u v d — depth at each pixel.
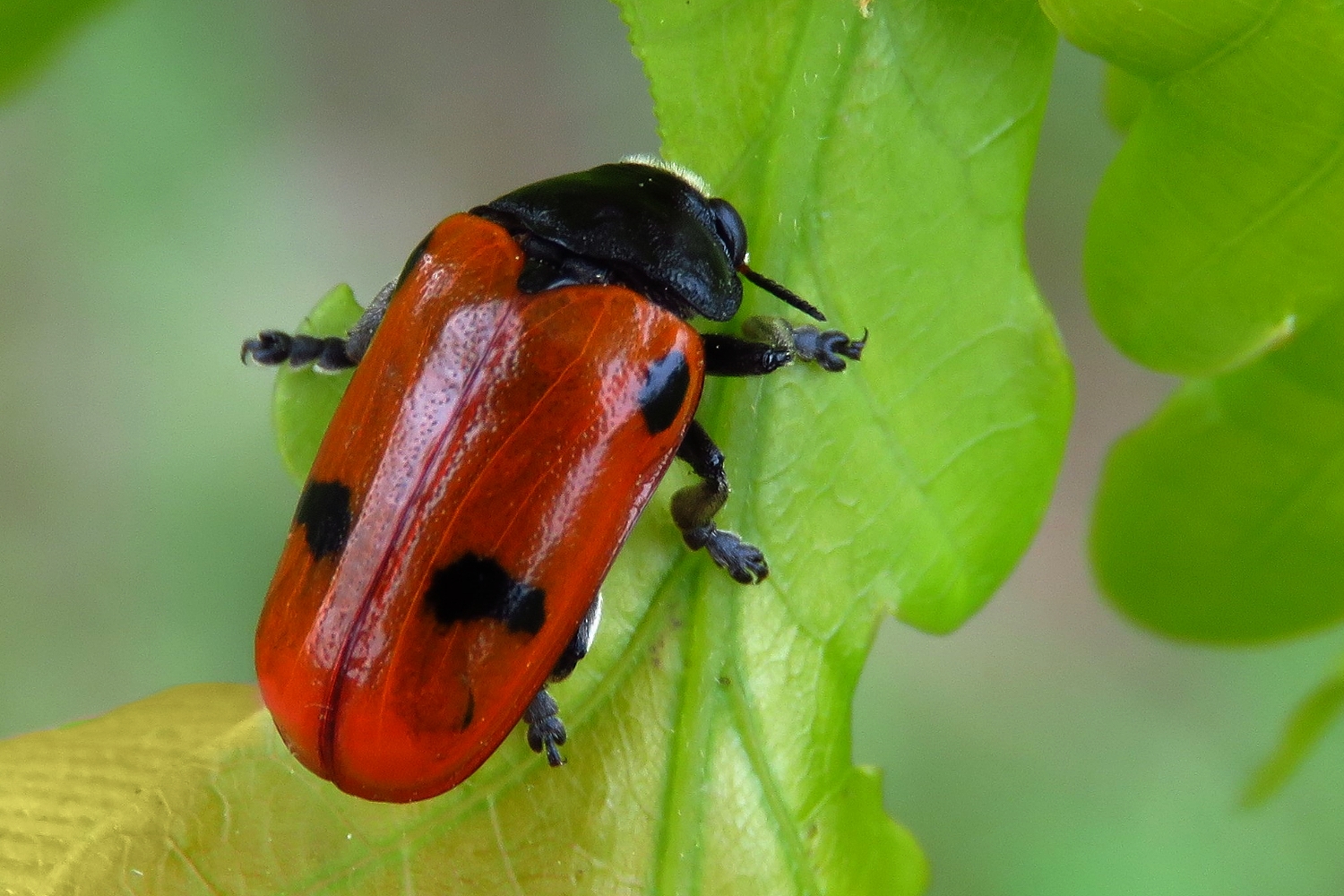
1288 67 0.06
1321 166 0.06
